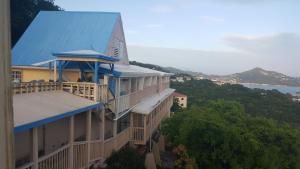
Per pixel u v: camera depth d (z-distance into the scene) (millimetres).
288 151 20391
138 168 17328
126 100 18312
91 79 15844
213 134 18391
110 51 21641
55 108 10602
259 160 18578
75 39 20750
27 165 8680
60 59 14234
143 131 20328
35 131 8938
